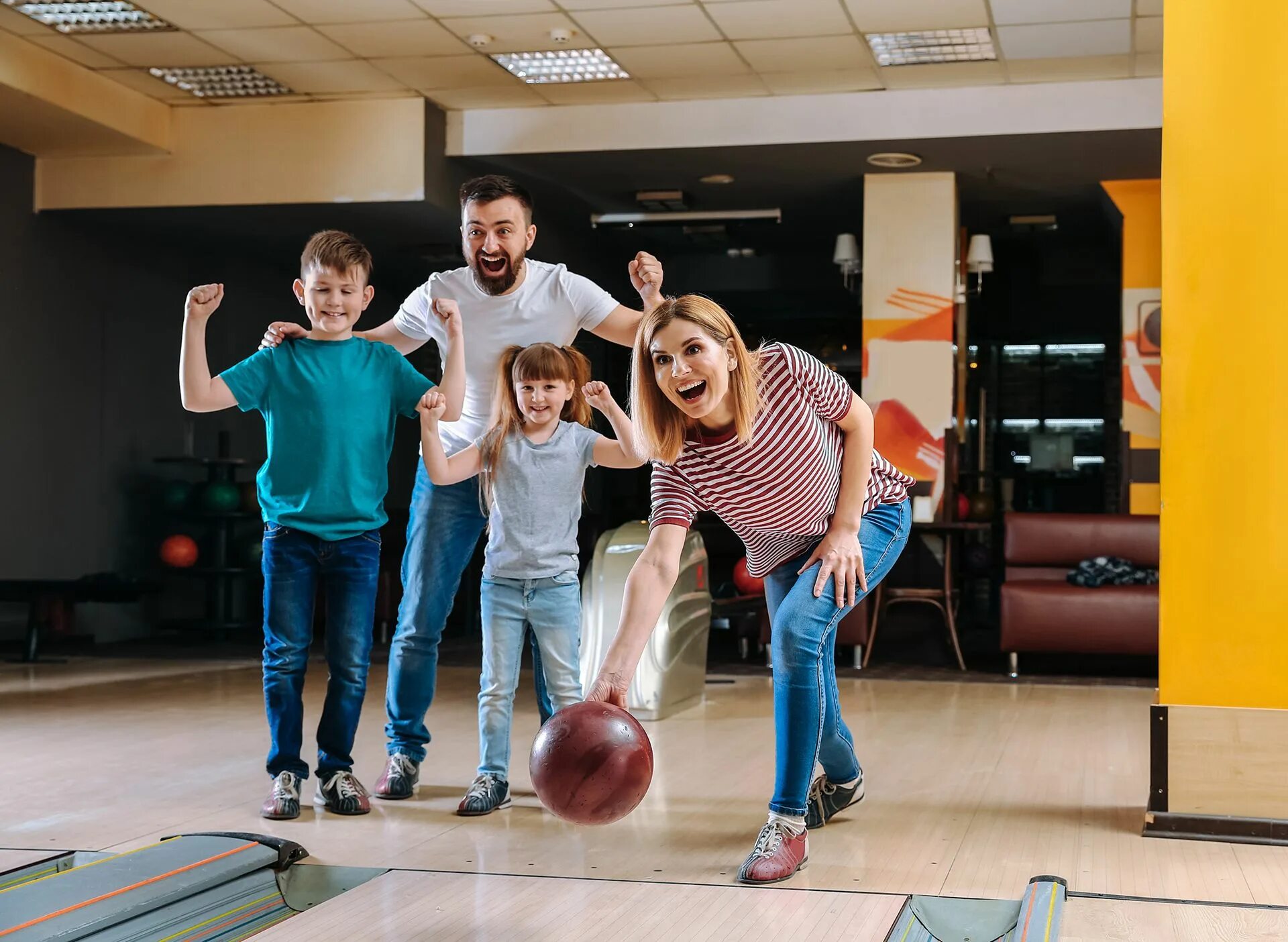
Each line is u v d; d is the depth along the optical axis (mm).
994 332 13625
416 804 3436
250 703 5672
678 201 9508
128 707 5531
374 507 3416
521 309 3529
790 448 2633
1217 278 3168
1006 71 7680
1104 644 6855
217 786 3709
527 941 2242
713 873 2705
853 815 3328
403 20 7094
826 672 3037
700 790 3678
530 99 8406
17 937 2082
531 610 3451
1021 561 7480
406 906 2455
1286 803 3041
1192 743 3104
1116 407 13133
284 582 3352
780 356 2617
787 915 2398
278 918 2527
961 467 10102
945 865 2789
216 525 10031
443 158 8688
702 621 5711
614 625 5195
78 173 8883
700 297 2504
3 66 7410
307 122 8602
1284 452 3105
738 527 2877
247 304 10742
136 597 8312
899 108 8070
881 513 2959
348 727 3379
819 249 12141
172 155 8781
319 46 7523
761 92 8156
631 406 2621
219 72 8078
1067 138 7992
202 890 2467
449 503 3521
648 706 5215
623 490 12961
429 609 3531
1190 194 3199
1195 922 2324
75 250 9203
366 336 3779
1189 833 3068
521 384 3396
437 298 3594
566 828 3141
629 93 8211
